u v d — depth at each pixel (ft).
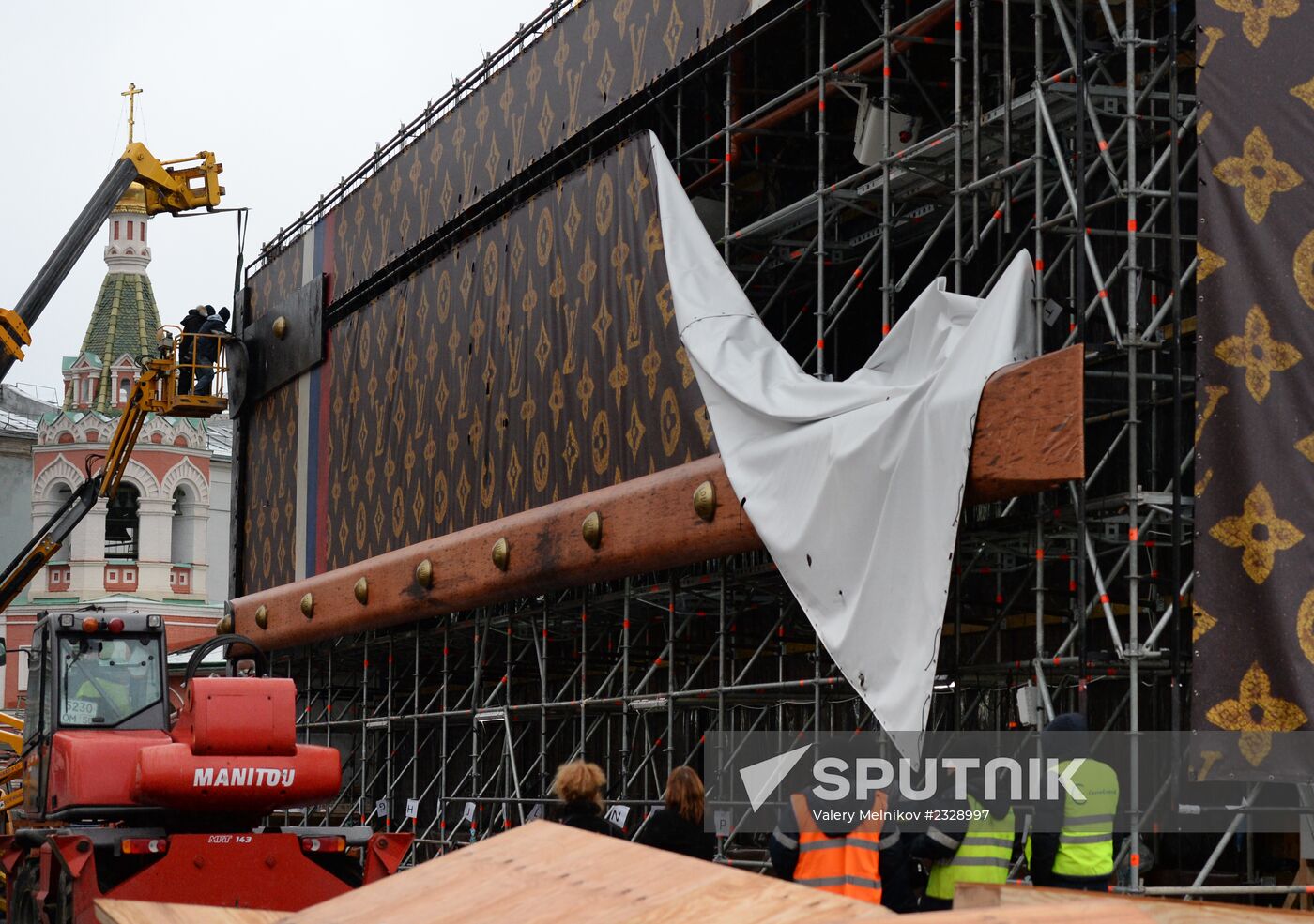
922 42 50.62
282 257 93.30
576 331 61.93
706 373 51.65
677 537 52.75
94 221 87.71
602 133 63.05
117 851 45.88
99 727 50.93
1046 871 31.96
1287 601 37.50
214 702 47.34
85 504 90.12
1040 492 40.50
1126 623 48.29
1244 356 38.81
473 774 68.33
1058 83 43.88
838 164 64.85
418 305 75.92
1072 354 38.68
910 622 41.19
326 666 94.02
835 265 61.16
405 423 76.18
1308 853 40.57
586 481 60.70
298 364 88.53
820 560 44.50
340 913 13.96
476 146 71.97
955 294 45.03
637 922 11.57
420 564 70.64
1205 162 39.81
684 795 32.78
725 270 54.70
